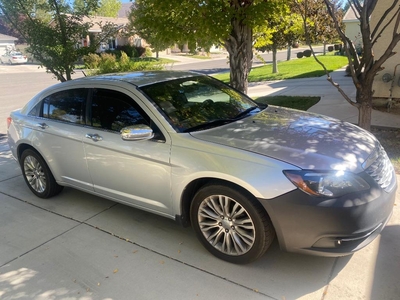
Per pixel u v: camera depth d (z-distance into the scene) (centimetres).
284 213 275
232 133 331
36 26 758
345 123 377
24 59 4012
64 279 311
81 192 495
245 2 611
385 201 286
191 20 594
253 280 296
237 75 686
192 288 291
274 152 292
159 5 561
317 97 1073
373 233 286
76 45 826
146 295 286
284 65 2438
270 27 1053
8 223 416
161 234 374
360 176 278
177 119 350
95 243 364
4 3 743
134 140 327
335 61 2380
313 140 314
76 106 412
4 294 297
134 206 377
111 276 311
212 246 326
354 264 307
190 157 315
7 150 720
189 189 328
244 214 300
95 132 385
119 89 380
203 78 445
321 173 271
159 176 338
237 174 288
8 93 1742
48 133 432
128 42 4319
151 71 457
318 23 1327
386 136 641
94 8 803
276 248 336
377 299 266
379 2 780
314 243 276
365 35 481
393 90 839
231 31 643
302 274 299
